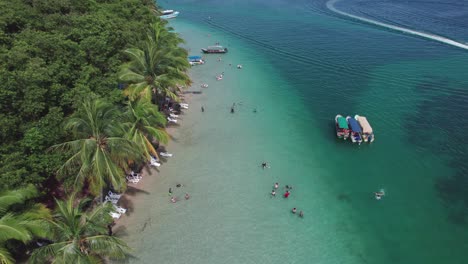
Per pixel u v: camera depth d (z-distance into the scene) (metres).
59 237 21.86
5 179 23.06
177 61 47.25
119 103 38.97
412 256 30.75
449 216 35.06
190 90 61.91
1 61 31.28
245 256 30.28
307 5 130.00
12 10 40.03
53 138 28.44
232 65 74.69
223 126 50.47
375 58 78.00
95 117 27.72
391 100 58.75
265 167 41.69
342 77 68.44
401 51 82.06
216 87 63.59
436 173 41.25
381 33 95.94
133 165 39.47
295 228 33.34
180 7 127.31
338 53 81.44
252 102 58.16
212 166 41.56
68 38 40.97
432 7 123.62
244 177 39.94
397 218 34.84
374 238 32.53
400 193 38.22
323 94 61.38
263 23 106.88
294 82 66.38
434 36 92.25
